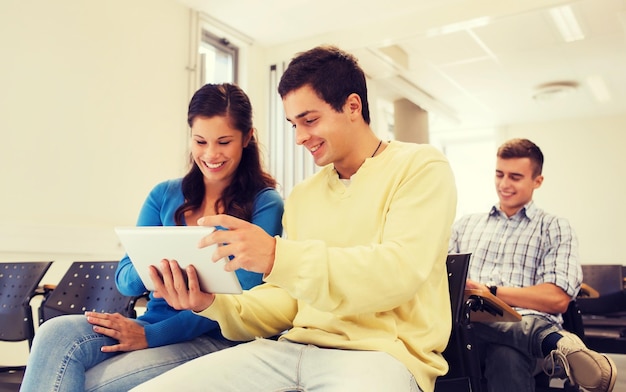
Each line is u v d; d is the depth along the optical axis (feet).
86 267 6.07
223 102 4.68
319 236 3.92
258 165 5.01
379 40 13.58
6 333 6.57
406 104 18.70
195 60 12.73
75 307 5.85
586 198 19.66
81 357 3.76
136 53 11.38
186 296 3.36
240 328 3.83
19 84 9.18
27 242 9.00
